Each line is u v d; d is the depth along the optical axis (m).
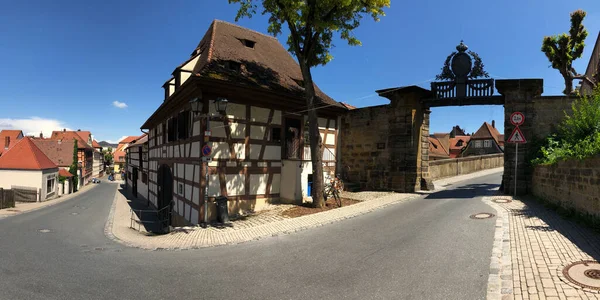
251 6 10.18
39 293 4.50
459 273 4.62
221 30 13.98
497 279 4.33
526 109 11.88
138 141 30.97
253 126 11.48
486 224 7.31
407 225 7.74
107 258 6.60
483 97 12.74
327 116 14.52
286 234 7.74
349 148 16.53
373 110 15.55
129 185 39.84
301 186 11.98
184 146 12.54
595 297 3.61
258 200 11.52
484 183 16.70
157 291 4.48
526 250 5.36
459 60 13.22
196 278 4.97
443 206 9.95
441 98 13.62
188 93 11.20
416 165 13.98
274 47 16.25
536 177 10.59
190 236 8.37
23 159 31.20
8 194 24.42
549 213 7.94
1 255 7.12
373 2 9.66
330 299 4.00
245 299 4.10
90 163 66.81
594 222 6.27
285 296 4.14
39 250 7.78
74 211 21.31
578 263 4.59
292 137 12.80
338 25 10.24
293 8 9.45
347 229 7.79
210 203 10.29
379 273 4.80
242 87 10.60
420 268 4.91
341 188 13.20
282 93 11.71
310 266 5.29
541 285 4.03
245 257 6.04
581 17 17.45
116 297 4.30
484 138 47.88
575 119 9.51
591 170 6.55
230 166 10.83
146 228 14.73
